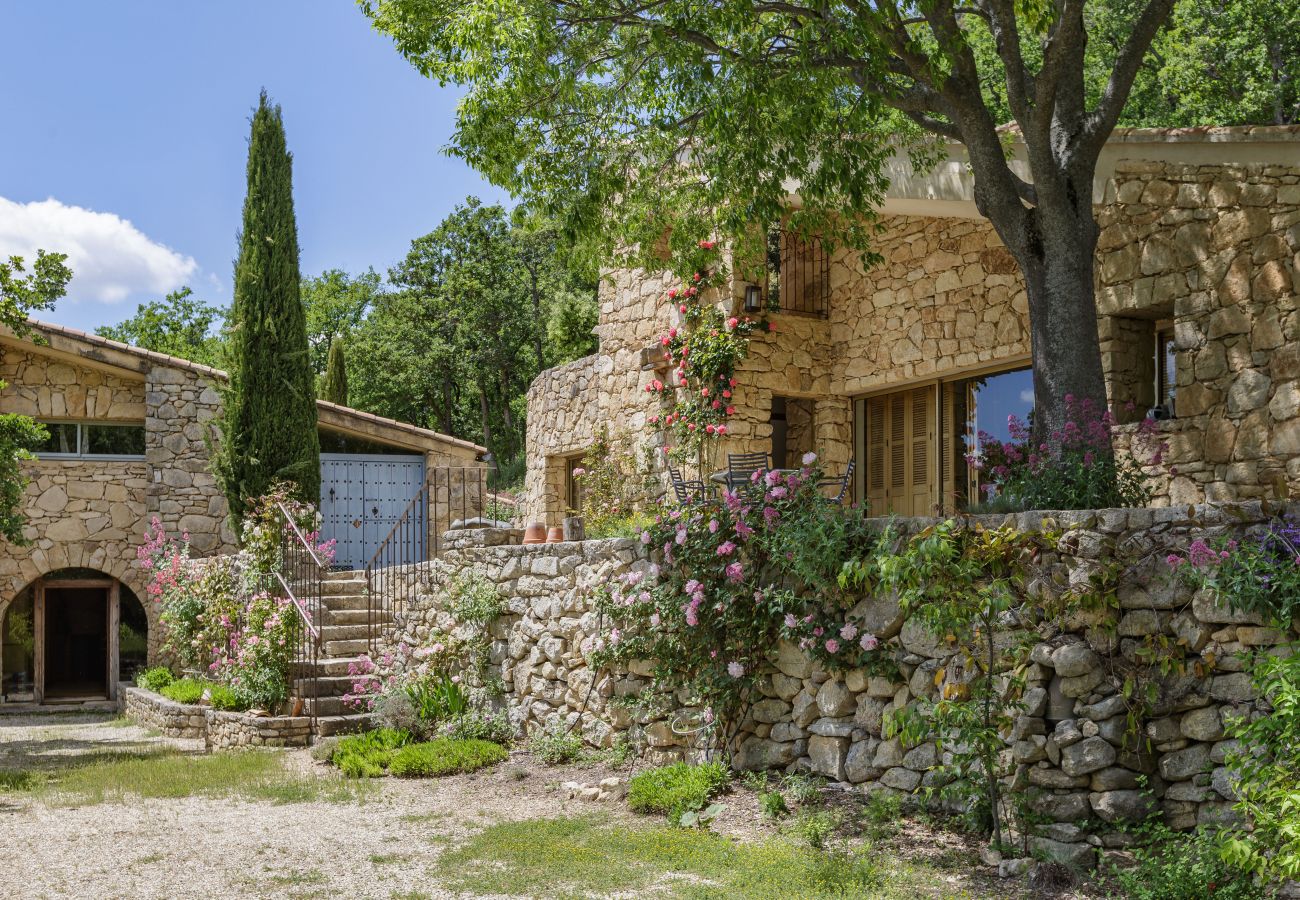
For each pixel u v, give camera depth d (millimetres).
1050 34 7328
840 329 12758
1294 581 4746
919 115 8039
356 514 18000
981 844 5465
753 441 12289
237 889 5395
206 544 17109
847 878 5090
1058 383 7137
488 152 8438
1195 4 17328
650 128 9172
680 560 7625
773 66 7738
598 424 14859
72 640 17609
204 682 14078
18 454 13023
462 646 10328
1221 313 8578
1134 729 5180
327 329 44375
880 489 12664
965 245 11219
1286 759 4219
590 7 7969
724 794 6816
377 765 8781
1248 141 7738
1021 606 5641
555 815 6941
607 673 8523
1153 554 5316
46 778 9148
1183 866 4535
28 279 11648
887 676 6273
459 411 41656
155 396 17156
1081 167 7344
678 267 10070
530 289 39812
